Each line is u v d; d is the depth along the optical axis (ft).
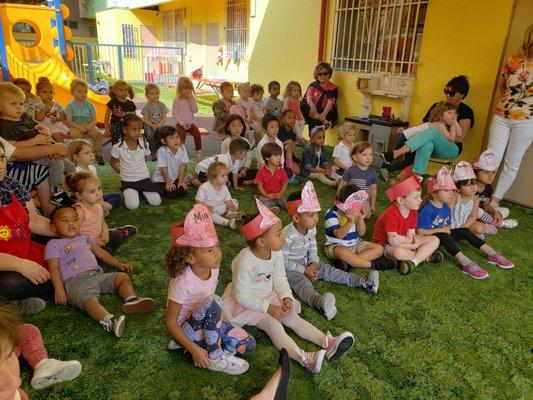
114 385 5.49
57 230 7.12
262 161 13.99
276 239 6.09
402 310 7.49
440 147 14.10
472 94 14.90
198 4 42.63
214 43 41.16
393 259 8.88
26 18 21.16
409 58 16.88
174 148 12.55
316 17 20.68
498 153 12.27
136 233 10.12
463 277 8.81
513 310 7.68
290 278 7.59
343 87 19.95
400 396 5.56
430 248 8.96
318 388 5.60
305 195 7.27
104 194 12.19
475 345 6.66
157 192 12.32
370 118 17.80
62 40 22.53
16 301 6.66
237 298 6.22
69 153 10.39
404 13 16.65
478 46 14.44
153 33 52.85
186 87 16.69
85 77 36.29
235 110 18.40
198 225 5.42
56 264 6.98
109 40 53.06
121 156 11.83
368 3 17.98
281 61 23.72
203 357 5.64
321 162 15.90
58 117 16.06
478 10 14.24
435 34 15.61
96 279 7.21
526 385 5.88
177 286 5.62
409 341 6.67
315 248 8.11
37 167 9.16
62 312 6.89
